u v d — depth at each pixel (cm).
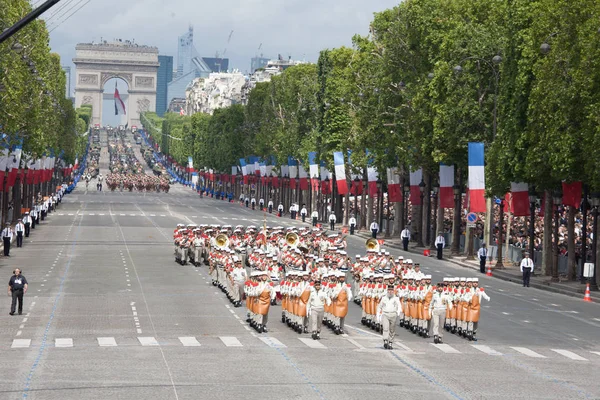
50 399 5275
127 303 9969
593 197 12800
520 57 13962
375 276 8662
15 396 5347
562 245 15200
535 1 14025
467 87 15988
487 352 7425
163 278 12506
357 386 5806
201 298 10531
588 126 11925
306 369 6375
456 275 14112
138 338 7675
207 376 6041
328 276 8288
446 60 16662
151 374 6081
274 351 7150
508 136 13900
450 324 8450
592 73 12000
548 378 6331
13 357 6700
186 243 14325
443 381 6072
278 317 9269
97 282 11875
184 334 7956
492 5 16438
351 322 9056
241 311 9569
